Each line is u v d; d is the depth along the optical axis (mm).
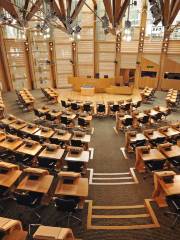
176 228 6148
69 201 5723
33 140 10086
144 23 22656
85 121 13523
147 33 23062
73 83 24141
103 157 10672
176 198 6453
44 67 24953
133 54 24297
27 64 24375
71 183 6891
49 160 8539
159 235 5926
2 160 9609
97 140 12656
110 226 6227
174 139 10562
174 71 23438
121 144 12141
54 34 23766
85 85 23297
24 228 6215
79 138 10531
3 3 9117
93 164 10031
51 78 25500
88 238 5867
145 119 13664
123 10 9875
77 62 25078
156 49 23328
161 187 7043
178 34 22031
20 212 6762
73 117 14156
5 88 24094
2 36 22219
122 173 9328
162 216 6598
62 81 25875
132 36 23578
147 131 11000
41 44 23891
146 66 24359
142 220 6504
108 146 11891
